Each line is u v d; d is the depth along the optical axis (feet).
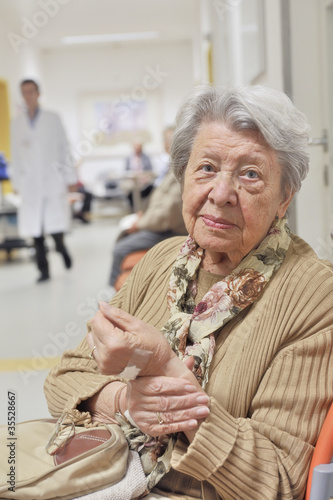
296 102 9.55
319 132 9.50
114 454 3.21
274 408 3.30
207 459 3.05
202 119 3.59
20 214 20.01
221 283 3.58
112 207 48.60
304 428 3.25
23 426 3.63
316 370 3.30
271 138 3.38
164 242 4.34
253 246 3.59
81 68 52.16
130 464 3.34
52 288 17.76
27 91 20.25
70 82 52.39
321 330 3.36
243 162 3.45
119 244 12.90
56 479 3.03
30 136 20.18
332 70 9.28
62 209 20.62
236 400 3.37
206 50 26.96
